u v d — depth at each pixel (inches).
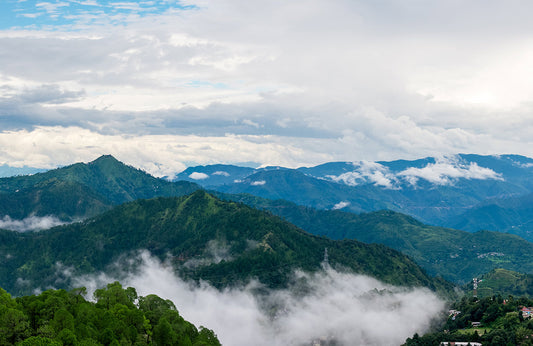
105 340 6550.2
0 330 6235.2
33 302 7027.6
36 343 5821.9
